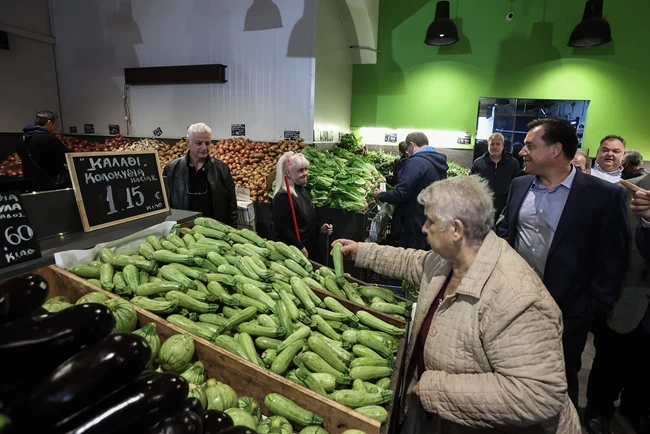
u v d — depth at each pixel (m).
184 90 7.40
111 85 8.07
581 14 7.66
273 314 1.84
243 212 5.05
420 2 8.55
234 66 6.93
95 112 8.39
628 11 7.44
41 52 8.31
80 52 8.23
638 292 2.42
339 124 8.33
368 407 1.44
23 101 8.12
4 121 7.87
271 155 5.99
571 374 2.57
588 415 2.86
